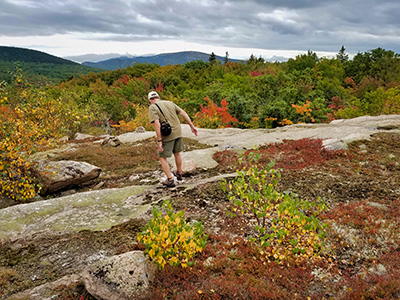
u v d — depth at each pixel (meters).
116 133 29.30
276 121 24.25
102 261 3.56
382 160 7.68
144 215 5.35
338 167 7.41
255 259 3.90
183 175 7.88
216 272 3.65
